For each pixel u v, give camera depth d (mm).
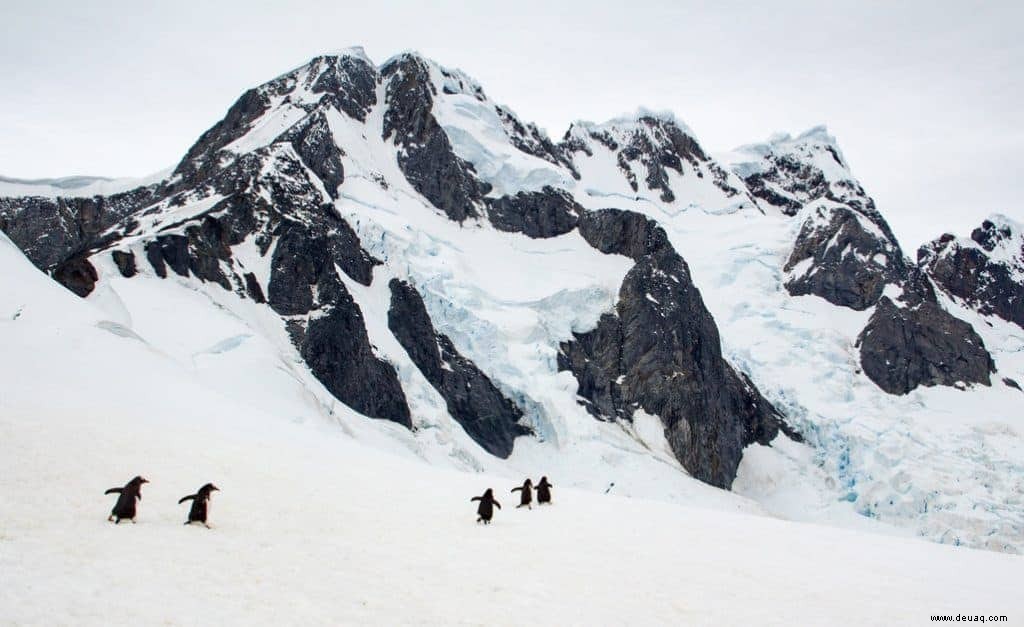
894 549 39469
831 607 27047
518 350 150250
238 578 21922
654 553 31750
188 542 24203
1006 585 33469
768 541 37312
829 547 37719
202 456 35969
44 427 33781
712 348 170625
